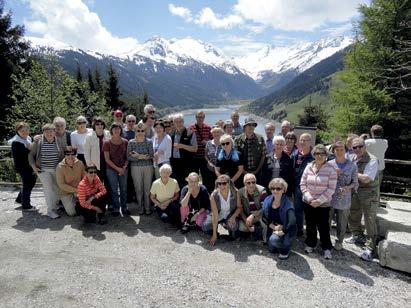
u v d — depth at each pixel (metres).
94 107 26.52
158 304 4.24
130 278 4.80
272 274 5.00
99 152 7.00
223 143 6.43
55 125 7.08
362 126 14.85
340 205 5.67
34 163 6.96
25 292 4.41
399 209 6.62
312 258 5.54
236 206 6.06
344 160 5.73
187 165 7.28
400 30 14.13
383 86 14.70
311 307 4.26
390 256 5.21
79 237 6.09
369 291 4.65
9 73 22.44
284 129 7.49
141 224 6.76
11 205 7.73
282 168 6.32
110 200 7.37
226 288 4.62
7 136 21.55
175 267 5.13
